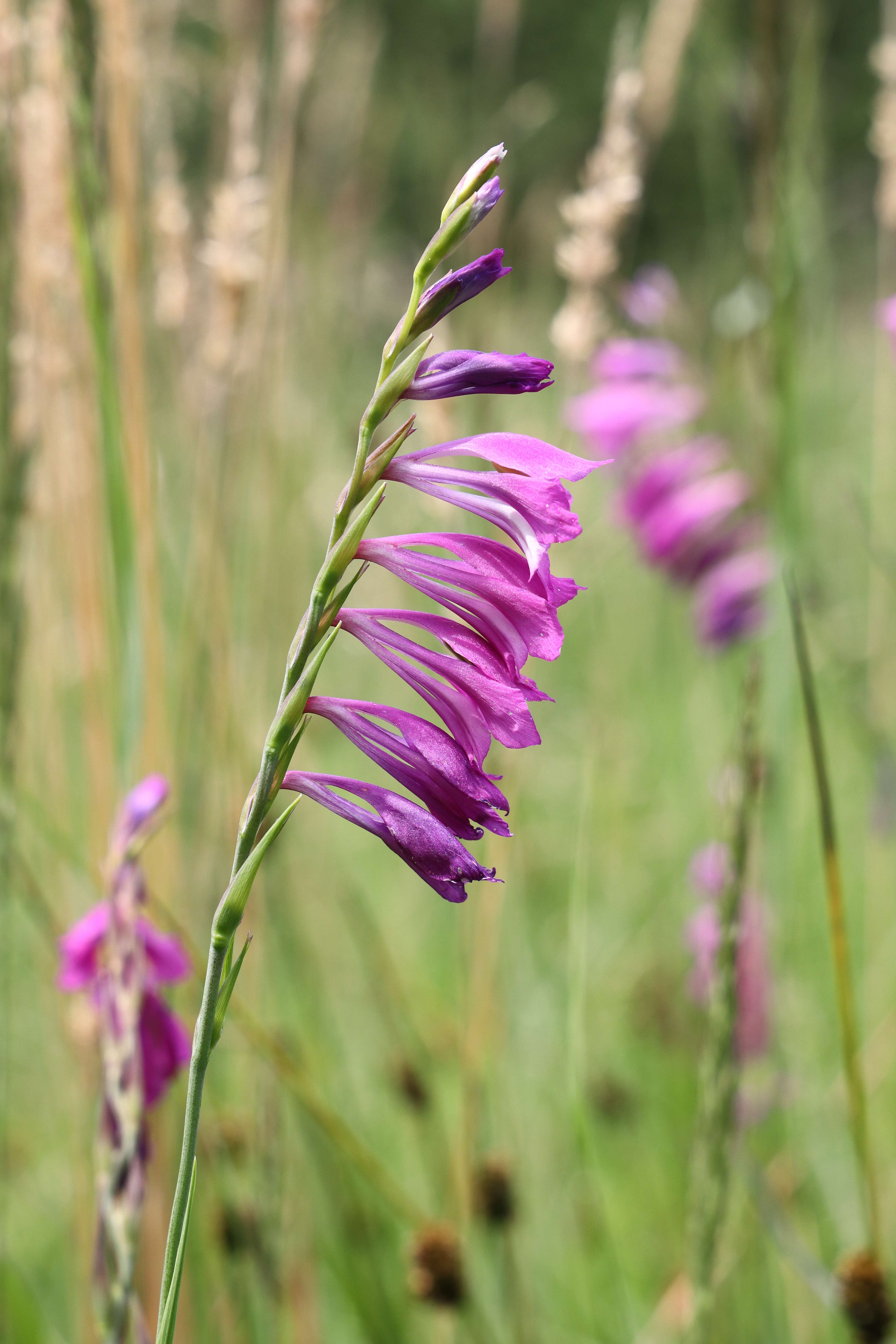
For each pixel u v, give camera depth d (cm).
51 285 93
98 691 94
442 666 65
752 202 108
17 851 93
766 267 108
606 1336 98
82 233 81
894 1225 109
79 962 75
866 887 145
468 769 65
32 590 105
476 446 65
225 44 120
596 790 165
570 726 169
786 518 109
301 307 148
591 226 103
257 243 108
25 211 93
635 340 140
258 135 107
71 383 94
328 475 140
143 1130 72
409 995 136
